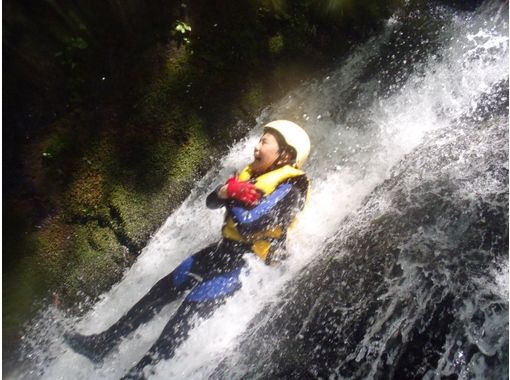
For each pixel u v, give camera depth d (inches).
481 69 169.5
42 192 155.9
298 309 119.0
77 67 161.3
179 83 170.7
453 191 124.6
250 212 124.9
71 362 137.3
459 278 109.3
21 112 156.4
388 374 104.0
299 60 185.0
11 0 150.4
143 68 167.9
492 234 112.6
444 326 105.0
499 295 104.7
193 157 170.9
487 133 137.8
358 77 187.3
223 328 122.3
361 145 168.7
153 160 166.7
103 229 160.6
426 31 191.0
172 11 171.2
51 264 153.1
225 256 127.6
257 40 180.2
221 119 174.9
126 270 161.8
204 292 123.3
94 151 161.5
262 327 119.8
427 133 159.9
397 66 185.9
